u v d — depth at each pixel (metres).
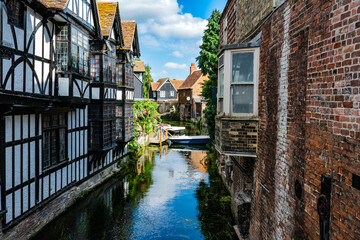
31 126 8.00
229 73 6.12
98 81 12.60
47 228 8.98
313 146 3.46
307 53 3.65
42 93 8.19
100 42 12.67
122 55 15.96
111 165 15.48
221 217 10.02
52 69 8.78
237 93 6.14
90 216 10.19
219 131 6.67
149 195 12.39
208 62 23.92
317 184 3.34
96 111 12.56
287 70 4.36
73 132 10.91
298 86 3.94
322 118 3.24
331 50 3.06
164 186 13.61
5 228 6.93
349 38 2.74
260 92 5.84
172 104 55.56
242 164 8.07
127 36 16.56
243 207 7.63
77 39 9.73
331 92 3.05
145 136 25.06
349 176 2.70
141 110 23.42
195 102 45.75
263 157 5.64
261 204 5.83
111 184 13.91
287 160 4.34
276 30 4.87
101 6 14.08
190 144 26.27
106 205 11.23
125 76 16.02
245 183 7.73
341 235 2.82
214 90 12.57
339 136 2.88
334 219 2.95
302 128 3.80
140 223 9.66
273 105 5.04
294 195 4.05
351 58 2.70
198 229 9.16
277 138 4.81
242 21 8.05
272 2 5.08
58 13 8.24
